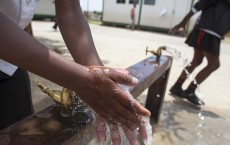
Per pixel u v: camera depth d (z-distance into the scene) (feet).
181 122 8.89
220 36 10.02
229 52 28.78
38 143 2.28
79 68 2.17
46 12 52.47
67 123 2.65
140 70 5.28
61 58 2.12
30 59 1.98
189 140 7.75
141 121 2.44
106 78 2.22
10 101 3.62
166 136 7.82
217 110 10.33
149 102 8.45
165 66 6.50
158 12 49.19
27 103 3.85
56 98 2.86
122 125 2.48
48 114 2.79
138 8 50.62
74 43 3.18
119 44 25.70
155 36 39.75
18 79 3.73
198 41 10.38
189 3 46.55
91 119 2.74
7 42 1.87
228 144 7.80
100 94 2.26
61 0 3.33
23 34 1.97
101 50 20.98
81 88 2.22
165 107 10.00
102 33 36.04
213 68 10.48
